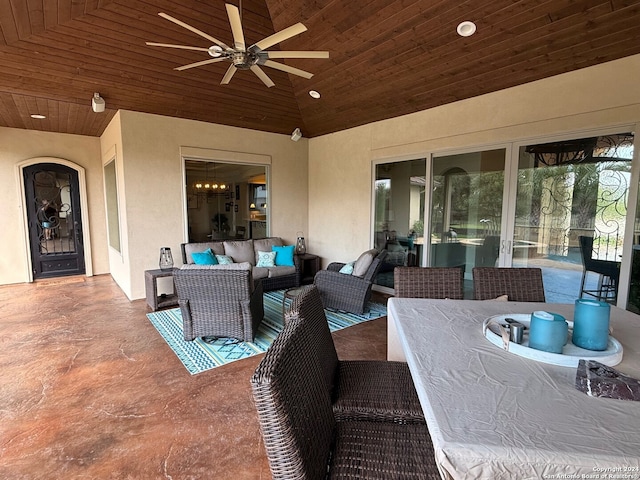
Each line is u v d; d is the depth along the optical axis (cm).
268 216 626
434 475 111
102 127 566
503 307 198
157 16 327
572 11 269
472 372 120
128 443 196
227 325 325
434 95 419
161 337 349
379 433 131
